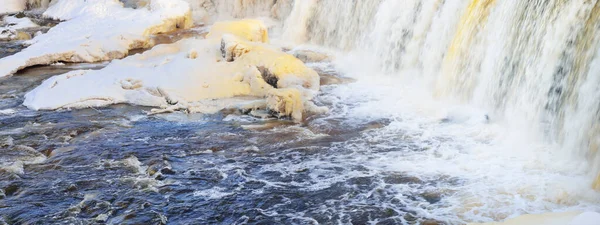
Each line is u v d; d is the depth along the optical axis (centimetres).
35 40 1747
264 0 1945
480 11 1109
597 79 832
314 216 745
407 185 809
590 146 819
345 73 1379
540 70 948
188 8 1914
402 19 1345
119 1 2092
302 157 916
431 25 1258
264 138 995
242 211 762
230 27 1527
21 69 1451
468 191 781
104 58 1559
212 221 742
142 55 1412
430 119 1050
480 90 1072
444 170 846
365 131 1009
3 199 799
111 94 1185
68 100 1159
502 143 928
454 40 1158
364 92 1222
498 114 1025
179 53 1396
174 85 1202
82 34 1717
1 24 2033
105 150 951
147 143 980
